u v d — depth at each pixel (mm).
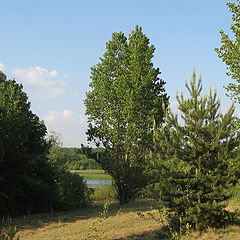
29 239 10898
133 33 23062
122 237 10352
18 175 17250
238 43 17797
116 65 22938
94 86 23391
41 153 21141
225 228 10242
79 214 17547
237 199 14617
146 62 21656
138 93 20578
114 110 21750
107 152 22656
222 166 10234
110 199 27938
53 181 20906
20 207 18234
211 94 10477
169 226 10297
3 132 17047
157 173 10750
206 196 10094
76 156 97688
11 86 20469
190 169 10781
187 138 10500
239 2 17969
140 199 26047
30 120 20250
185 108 10531
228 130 10297
